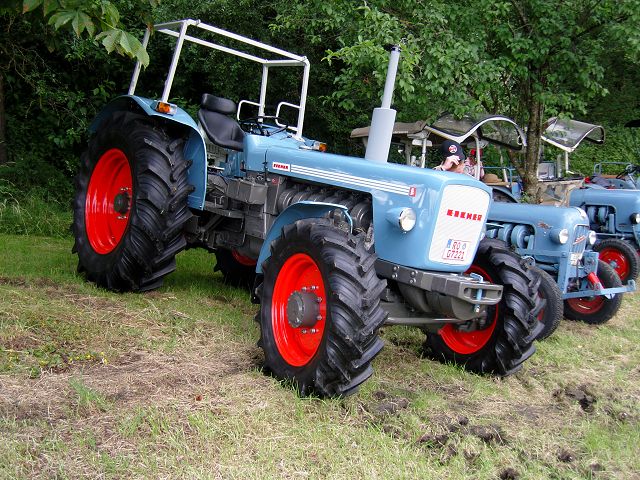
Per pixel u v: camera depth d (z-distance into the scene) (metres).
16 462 2.51
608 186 10.02
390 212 3.81
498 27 8.12
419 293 3.89
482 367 4.38
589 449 3.28
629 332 6.34
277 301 3.85
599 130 9.45
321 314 3.62
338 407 3.41
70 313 4.35
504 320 4.25
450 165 6.05
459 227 3.87
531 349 4.33
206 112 5.18
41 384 3.23
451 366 4.50
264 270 3.95
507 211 6.66
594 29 8.50
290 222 4.11
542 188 9.00
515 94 9.14
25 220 8.05
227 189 4.95
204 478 2.55
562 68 8.45
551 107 8.45
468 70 7.79
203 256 7.59
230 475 2.62
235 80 10.12
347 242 3.54
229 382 3.56
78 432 2.80
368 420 3.32
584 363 4.99
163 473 2.57
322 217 3.97
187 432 2.92
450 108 7.60
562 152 9.88
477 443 3.21
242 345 4.24
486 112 8.91
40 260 6.02
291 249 3.76
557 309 5.60
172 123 5.34
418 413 3.51
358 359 3.36
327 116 10.63
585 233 6.45
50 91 9.52
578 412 3.85
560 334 6.01
